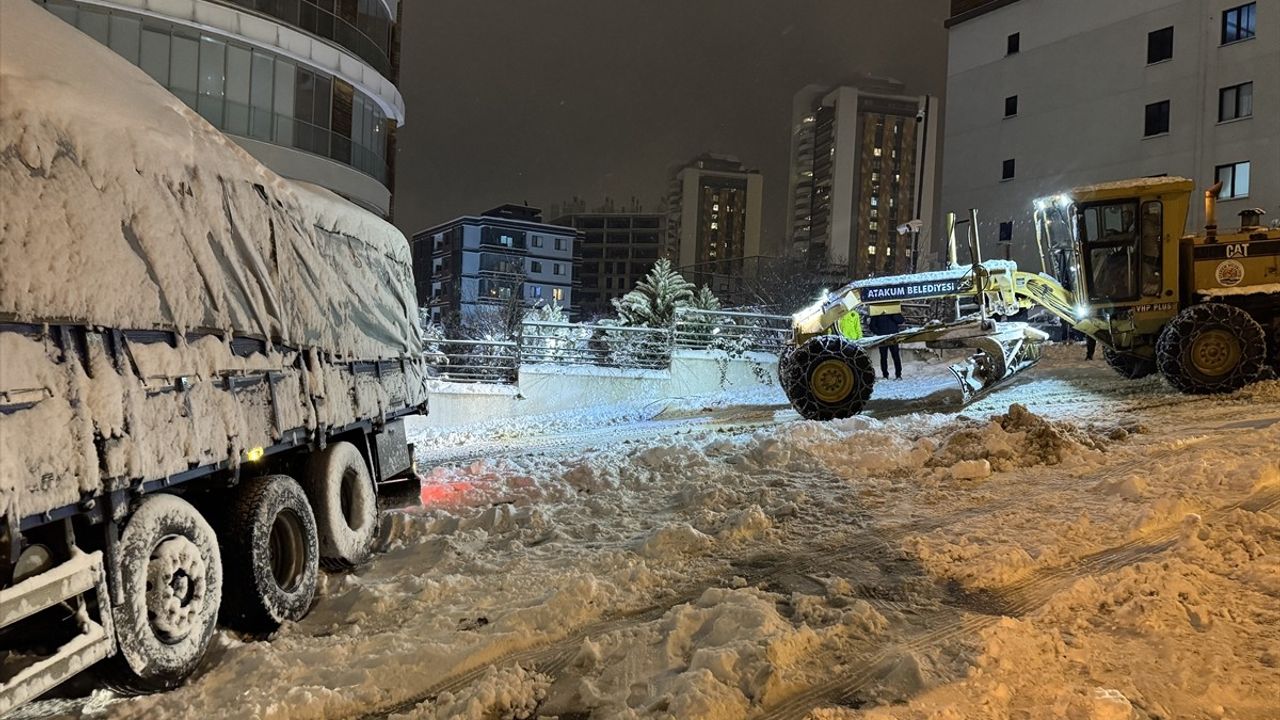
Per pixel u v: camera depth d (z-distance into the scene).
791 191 115.69
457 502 8.34
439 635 4.69
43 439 3.01
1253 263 12.11
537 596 5.25
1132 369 14.19
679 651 4.35
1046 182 36.94
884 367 17.36
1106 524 5.95
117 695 3.92
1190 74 32.25
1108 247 12.48
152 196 3.83
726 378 20.25
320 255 5.82
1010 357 12.79
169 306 3.84
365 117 29.19
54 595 3.08
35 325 3.06
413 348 8.05
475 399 17.14
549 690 4.04
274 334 4.91
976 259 12.52
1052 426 8.83
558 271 80.94
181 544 3.98
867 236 101.25
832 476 8.27
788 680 3.89
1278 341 12.11
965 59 40.59
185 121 4.39
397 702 4.01
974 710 3.52
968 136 40.41
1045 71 37.09
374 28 29.80
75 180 3.35
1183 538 5.41
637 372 19.23
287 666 4.32
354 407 6.27
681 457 9.36
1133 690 3.62
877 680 3.90
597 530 7.00
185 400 3.91
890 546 6.00
